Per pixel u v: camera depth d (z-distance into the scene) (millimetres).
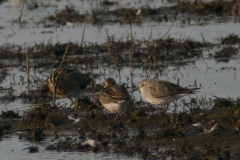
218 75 15883
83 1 30516
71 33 22656
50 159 9656
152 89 11984
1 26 24266
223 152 9266
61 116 12055
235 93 13656
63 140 10734
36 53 19391
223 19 25031
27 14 27250
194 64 17641
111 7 28219
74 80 13562
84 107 12930
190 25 23844
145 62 17969
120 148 9992
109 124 11391
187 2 27594
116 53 19406
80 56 18969
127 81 15703
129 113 11859
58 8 28578
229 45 20031
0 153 10078
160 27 23531
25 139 10930
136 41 20609
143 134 10508
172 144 10062
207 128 10680
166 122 10984
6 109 13047
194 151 9617
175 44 19734
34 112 11938
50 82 13656
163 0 30078
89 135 10883
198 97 13469
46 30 23406
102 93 11547
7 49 19750
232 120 10695
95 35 22172
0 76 16688
